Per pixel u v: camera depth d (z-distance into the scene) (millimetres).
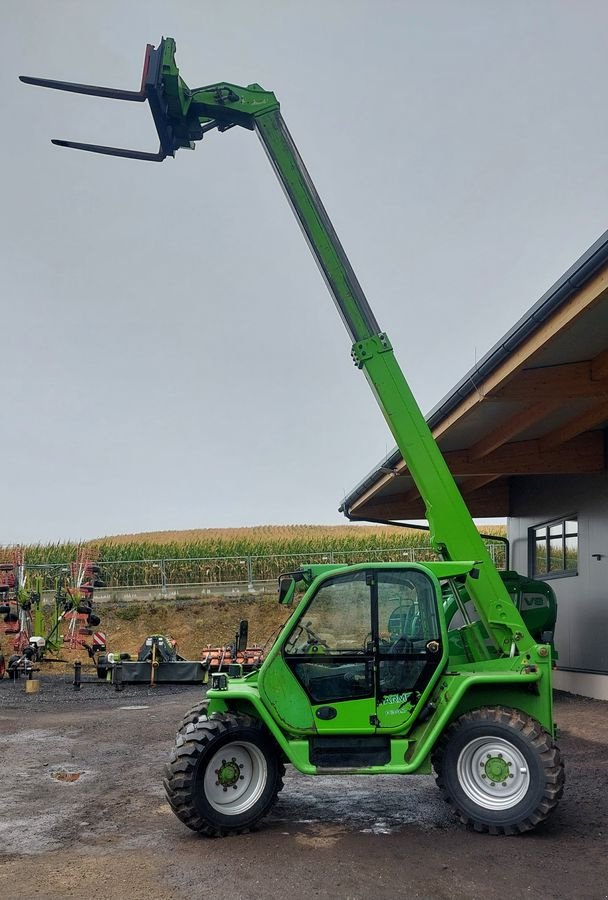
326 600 6273
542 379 9969
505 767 5930
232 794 6004
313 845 5645
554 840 5703
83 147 7645
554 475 15742
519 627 6539
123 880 4957
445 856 5355
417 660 6160
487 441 13477
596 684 13469
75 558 31703
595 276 7184
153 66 7320
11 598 21062
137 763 8977
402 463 14641
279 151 7371
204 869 5152
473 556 6699
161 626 27141
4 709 14242
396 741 6062
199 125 7602
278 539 39812
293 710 6062
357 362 7070
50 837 5969
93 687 18047
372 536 39594
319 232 7195
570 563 15008
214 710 6328
